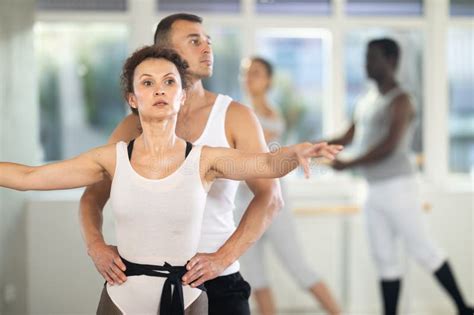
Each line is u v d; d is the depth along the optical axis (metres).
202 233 2.79
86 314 6.11
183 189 2.31
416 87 6.65
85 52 6.39
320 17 6.49
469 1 6.65
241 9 6.41
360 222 6.34
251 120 2.89
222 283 2.85
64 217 6.11
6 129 5.65
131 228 2.34
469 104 6.74
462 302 5.48
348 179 6.58
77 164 2.38
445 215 6.46
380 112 5.41
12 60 5.73
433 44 6.60
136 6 6.29
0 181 2.38
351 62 6.57
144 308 2.37
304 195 6.46
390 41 5.45
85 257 6.12
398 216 5.42
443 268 5.47
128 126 3.03
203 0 6.37
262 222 2.77
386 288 5.52
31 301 6.06
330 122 6.56
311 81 6.56
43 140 6.38
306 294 6.36
